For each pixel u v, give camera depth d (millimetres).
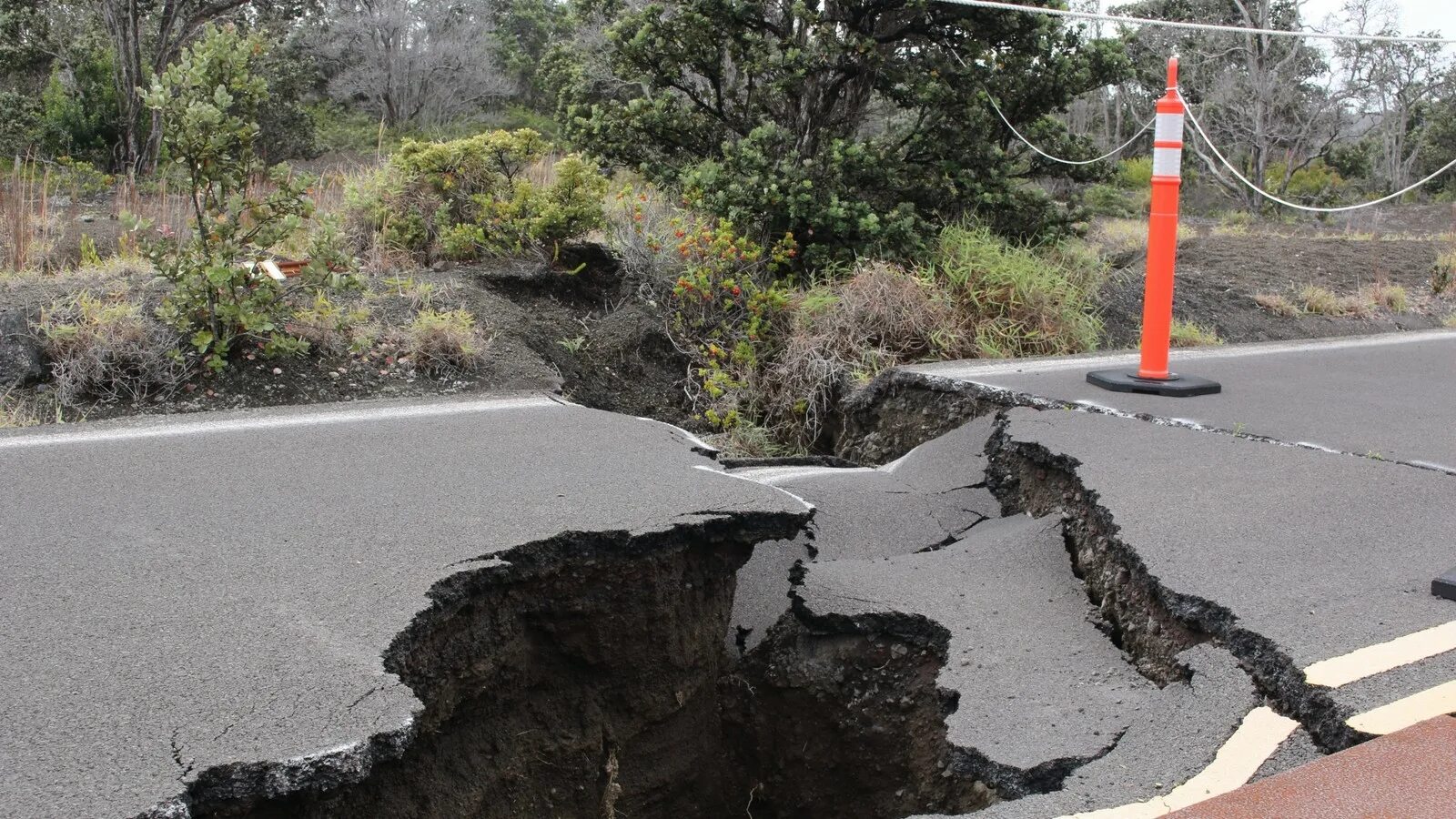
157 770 2412
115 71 17859
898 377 6891
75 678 2793
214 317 6547
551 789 3801
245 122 6676
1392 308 12195
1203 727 3143
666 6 10914
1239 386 6770
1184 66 27641
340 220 8875
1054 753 3246
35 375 6207
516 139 9391
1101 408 5914
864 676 4137
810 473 5605
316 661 2920
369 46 27953
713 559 4105
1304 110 28453
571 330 8172
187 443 4977
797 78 9320
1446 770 2666
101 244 9500
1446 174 33250
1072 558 4477
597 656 3883
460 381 6867
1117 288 10617
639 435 5270
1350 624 3365
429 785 3332
